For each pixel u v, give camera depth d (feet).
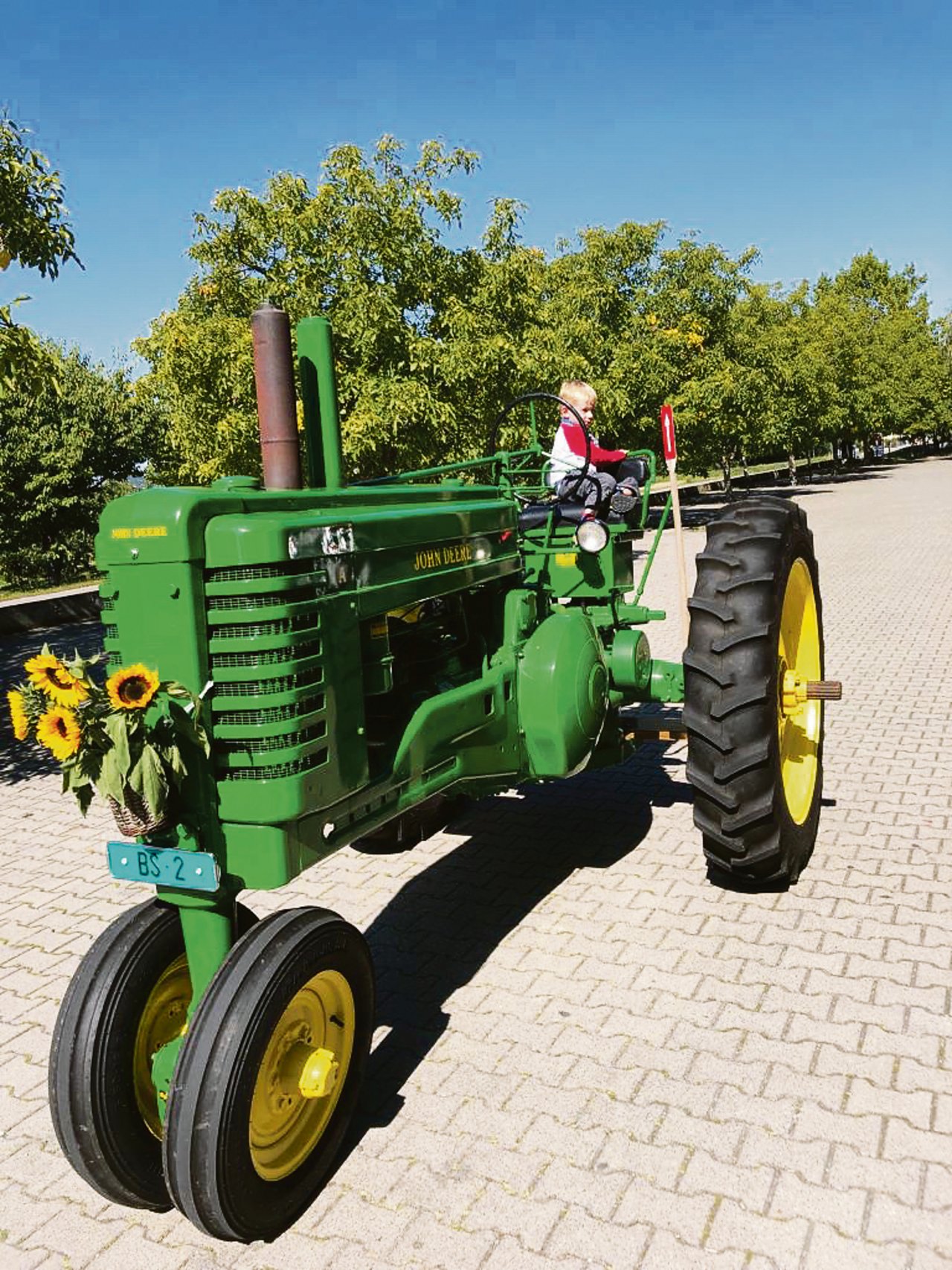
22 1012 12.94
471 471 41.83
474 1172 9.23
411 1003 12.15
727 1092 9.99
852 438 143.13
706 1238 8.22
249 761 8.33
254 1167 8.21
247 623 8.20
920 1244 8.00
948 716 22.49
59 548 77.05
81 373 78.89
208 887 8.27
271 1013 8.25
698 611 12.92
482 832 17.56
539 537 15.58
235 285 39.24
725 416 73.77
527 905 14.51
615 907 14.20
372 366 39.78
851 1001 11.37
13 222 22.99
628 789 19.26
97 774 7.89
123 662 8.48
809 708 15.49
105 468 77.71
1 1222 9.25
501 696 12.37
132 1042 9.04
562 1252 8.21
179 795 8.41
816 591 15.78
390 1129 9.91
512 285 43.80
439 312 42.06
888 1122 9.39
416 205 40.70
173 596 8.15
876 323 165.68
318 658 8.75
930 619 33.86
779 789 13.00
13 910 16.22
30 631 50.16
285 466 10.25
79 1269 8.59
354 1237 8.61
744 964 12.32
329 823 9.23
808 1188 8.66
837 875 14.62
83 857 18.63
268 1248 8.61
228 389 37.76
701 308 73.87
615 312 70.54
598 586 15.34
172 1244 8.86
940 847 15.38
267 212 39.09
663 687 15.71
